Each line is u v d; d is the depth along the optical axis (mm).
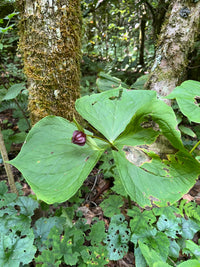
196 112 271
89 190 618
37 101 518
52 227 421
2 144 431
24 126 762
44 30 458
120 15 1580
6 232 397
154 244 403
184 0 529
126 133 372
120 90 381
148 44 1581
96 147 342
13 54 1468
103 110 373
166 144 358
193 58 893
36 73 494
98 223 447
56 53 477
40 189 282
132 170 322
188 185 315
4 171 688
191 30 544
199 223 460
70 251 377
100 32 1627
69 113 545
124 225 451
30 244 366
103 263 378
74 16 487
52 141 340
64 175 303
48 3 440
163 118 332
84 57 1178
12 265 339
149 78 608
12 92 492
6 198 438
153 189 308
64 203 568
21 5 459
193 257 382
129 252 473
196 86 308
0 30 375
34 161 309
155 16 1123
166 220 442
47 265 354
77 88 571
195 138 845
